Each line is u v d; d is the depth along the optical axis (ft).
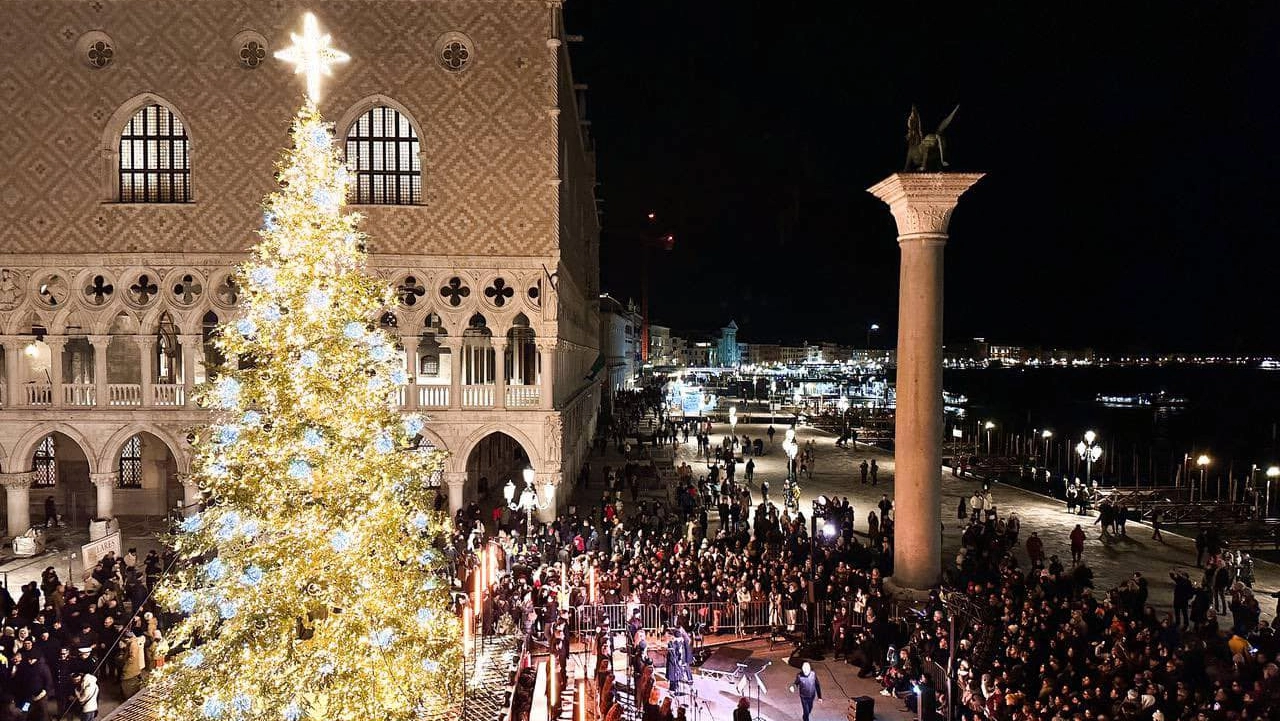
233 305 109.29
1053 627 64.75
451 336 111.65
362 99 110.11
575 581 79.36
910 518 77.97
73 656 56.03
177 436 107.86
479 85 111.24
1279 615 67.36
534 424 112.16
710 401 367.04
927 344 77.56
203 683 36.99
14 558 98.73
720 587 77.92
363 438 39.14
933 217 77.10
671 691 61.98
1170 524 130.93
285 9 109.09
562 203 125.70
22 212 107.86
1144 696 49.47
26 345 109.81
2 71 107.34
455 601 68.13
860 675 68.39
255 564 36.86
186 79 108.58
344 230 39.17
